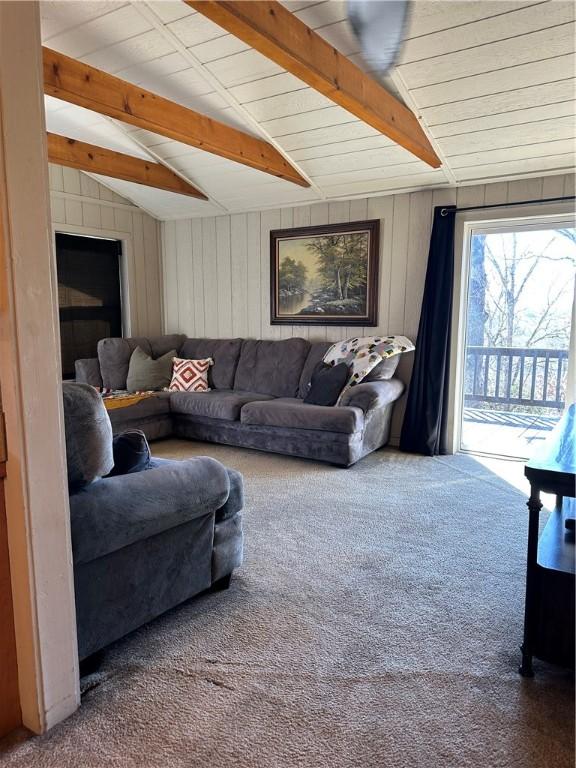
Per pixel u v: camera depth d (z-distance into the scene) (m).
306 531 2.78
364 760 1.35
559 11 2.35
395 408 4.58
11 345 1.30
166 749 1.39
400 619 1.98
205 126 3.47
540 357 4.14
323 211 4.83
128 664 1.73
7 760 1.36
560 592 1.61
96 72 2.92
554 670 1.71
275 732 1.45
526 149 3.51
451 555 2.51
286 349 4.86
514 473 3.81
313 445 3.95
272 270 5.17
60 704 1.48
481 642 1.84
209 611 2.04
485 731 1.45
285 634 1.89
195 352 5.43
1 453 1.34
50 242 1.37
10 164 1.26
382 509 3.10
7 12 1.23
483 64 2.73
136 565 1.77
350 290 4.73
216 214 5.50
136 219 5.71
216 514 2.12
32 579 1.38
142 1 2.58
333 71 2.50
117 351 5.13
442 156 3.70
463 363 4.39
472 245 4.30
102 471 1.67
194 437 4.67
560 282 3.99
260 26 2.09
